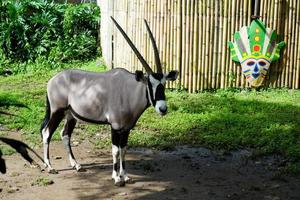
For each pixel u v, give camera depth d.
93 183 6.90
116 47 13.05
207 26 11.48
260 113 9.89
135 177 7.12
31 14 16.05
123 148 6.87
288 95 11.46
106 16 14.37
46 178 7.01
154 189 6.74
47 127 7.22
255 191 6.75
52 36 16.11
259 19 11.64
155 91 6.48
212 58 11.59
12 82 12.87
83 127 9.27
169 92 11.41
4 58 14.84
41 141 8.47
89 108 6.91
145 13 11.62
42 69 14.59
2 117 9.52
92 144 8.48
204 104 10.51
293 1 11.73
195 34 11.45
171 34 11.48
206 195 6.59
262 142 8.30
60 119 7.21
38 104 10.45
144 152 8.11
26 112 9.84
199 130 8.94
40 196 6.49
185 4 11.36
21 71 14.39
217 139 8.44
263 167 7.57
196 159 7.83
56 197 6.47
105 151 8.16
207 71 11.60
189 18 11.40
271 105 10.49
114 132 6.82
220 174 7.30
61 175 7.15
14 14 15.28
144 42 11.72
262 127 9.04
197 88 11.59
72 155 7.40
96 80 6.93
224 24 11.55
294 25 11.82
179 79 11.57
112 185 6.84
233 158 7.88
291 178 7.17
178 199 6.46
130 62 12.07
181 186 6.85
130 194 6.58
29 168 7.38
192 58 11.50
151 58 11.70
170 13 11.44
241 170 7.45
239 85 11.78
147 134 8.80
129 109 6.75
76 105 6.98
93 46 16.23
